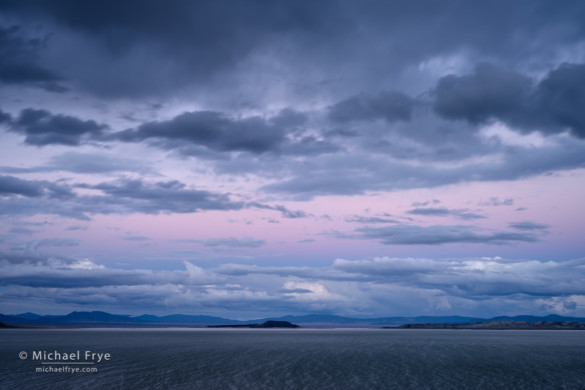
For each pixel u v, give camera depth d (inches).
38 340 6786.4
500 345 6048.2
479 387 2443.4
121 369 3058.6
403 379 2667.3
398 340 7416.3
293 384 2469.2
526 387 2468.0
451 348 5374.0
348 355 4259.4
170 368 3125.0
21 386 2372.0
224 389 2310.5
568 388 2454.5
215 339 7519.7
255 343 6279.5
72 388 2313.0
